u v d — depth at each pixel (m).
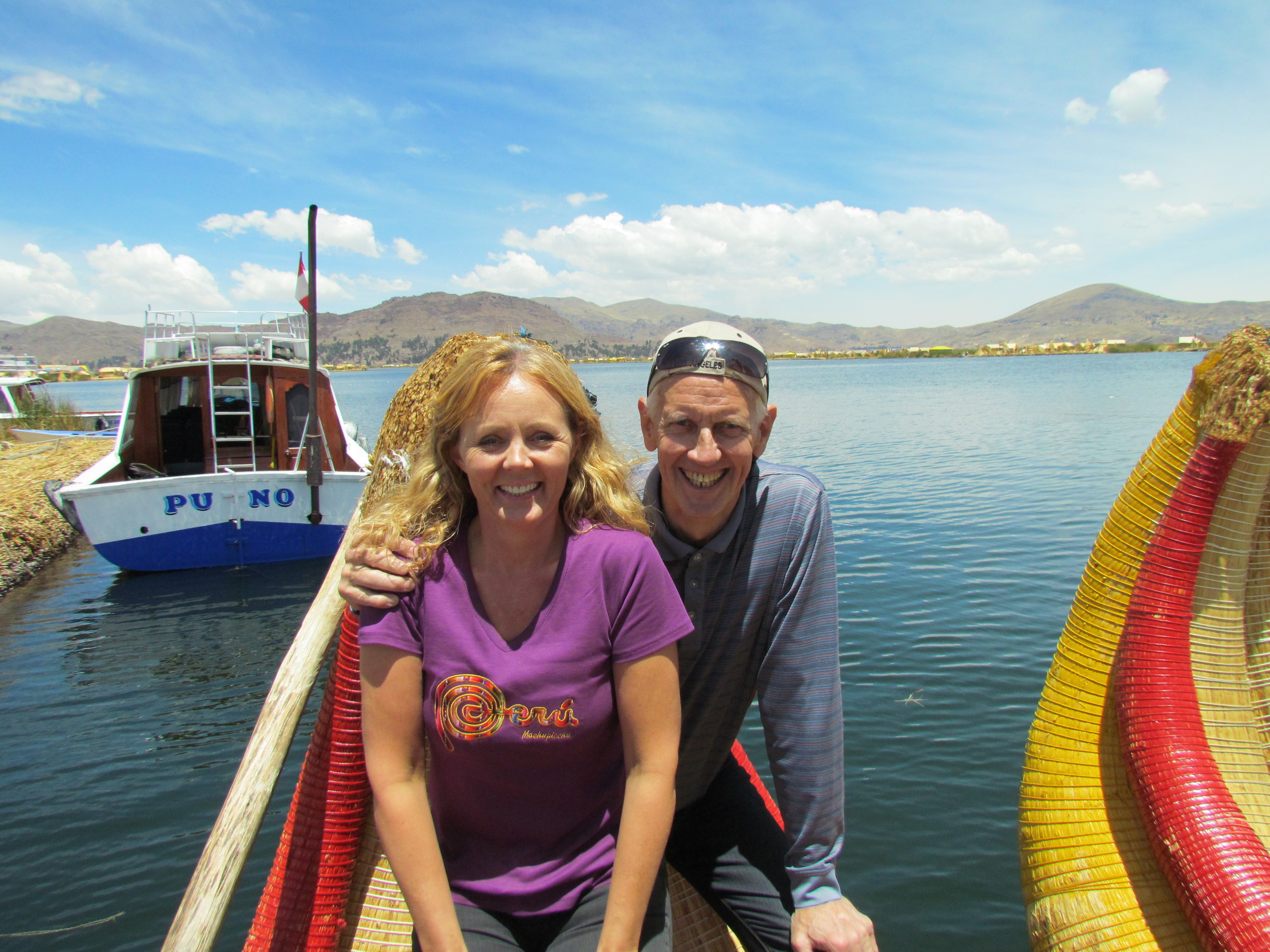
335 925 2.40
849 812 5.12
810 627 2.18
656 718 1.83
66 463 18.97
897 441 27.22
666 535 2.11
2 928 4.39
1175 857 2.16
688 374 1.96
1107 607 2.47
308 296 10.83
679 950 2.59
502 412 1.73
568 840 1.89
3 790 5.90
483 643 1.78
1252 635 2.44
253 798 2.20
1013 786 5.34
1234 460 2.29
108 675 8.12
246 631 9.31
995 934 4.08
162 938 4.30
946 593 9.29
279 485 11.30
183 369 12.98
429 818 1.81
